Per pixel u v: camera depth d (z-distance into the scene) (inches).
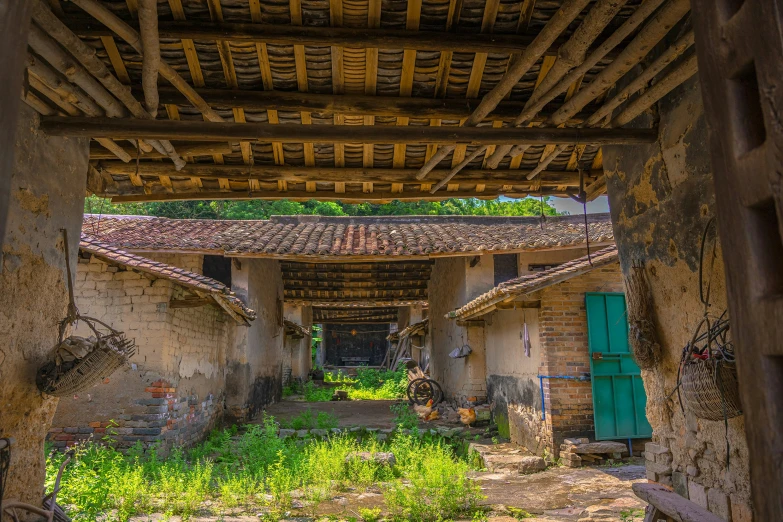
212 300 343.9
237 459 345.4
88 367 135.4
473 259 490.6
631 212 167.2
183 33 123.8
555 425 346.9
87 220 497.4
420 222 589.0
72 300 150.6
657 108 151.2
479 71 142.9
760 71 51.4
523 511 239.0
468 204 1203.2
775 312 49.9
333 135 137.4
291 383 871.7
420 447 374.9
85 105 133.6
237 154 174.6
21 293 132.4
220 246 428.5
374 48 131.9
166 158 174.6
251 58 136.8
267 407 585.6
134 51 133.2
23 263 132.7
